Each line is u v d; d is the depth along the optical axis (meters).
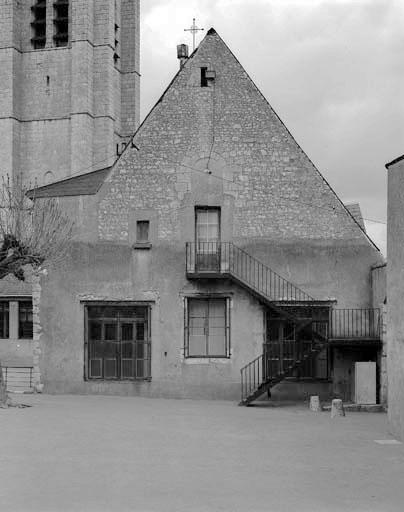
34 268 29.83
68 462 15.98
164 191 32.53
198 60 33.25
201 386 31.62
